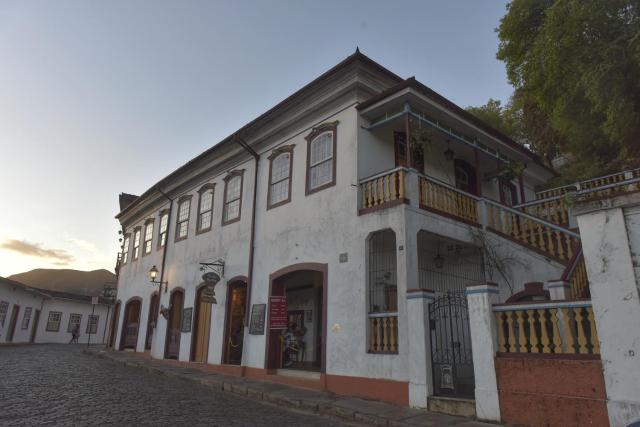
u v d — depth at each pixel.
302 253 12.50
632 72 9.62
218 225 16.88
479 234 11.97
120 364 18.61
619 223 6.38
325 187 12.24
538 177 18.78
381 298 10.81
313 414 8.89
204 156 17.72
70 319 43.25
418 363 8.72
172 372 14.84
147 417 7.88
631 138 10.80
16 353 22.88
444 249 13.10
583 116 12.33
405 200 10.16
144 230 23.84
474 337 7.81
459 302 9.71
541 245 12.23
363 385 9.84
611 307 6.26
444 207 11.42
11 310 33.34
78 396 9.91
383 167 12.12
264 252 14.03
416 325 8.91
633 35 9.40
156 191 22.06
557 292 8.79
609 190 11.79
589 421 6.26
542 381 6.85
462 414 7.81
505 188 17.11
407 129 10.95
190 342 16.70
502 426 7.08
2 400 9.04
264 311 13.46
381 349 9.87
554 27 10.19
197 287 17.28
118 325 24.97
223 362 14.77
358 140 11.63
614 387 6.08
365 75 12.00
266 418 8.30
